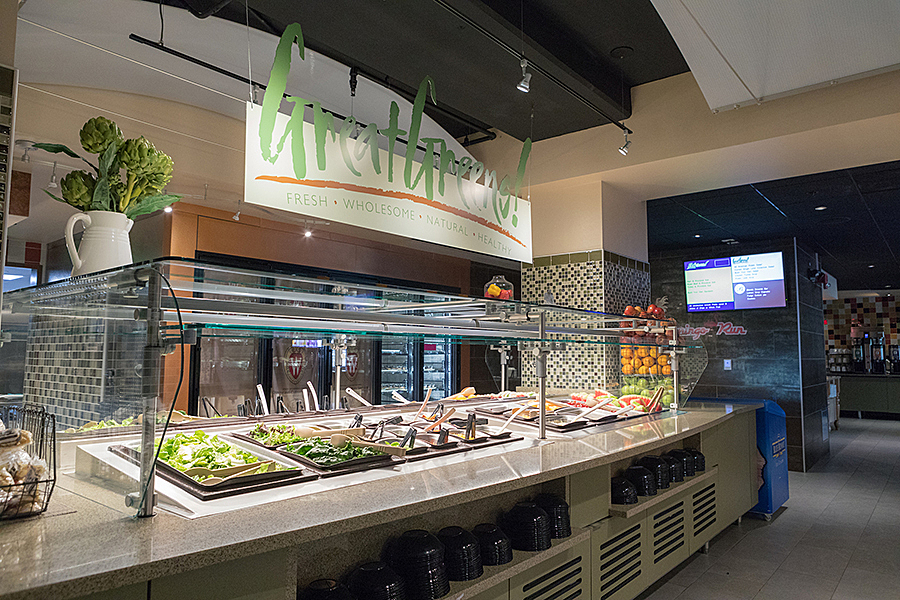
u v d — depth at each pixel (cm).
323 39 317
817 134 370
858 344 1288
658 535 298
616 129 445
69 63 274
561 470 203
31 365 151
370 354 561
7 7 172
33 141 279
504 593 194
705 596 304
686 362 407
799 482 595
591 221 480
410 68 351
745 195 541
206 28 280
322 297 179
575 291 486
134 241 432
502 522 218
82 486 140
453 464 204
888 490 556
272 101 273
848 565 350
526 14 319
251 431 228
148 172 167
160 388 129
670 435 290
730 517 396
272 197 273
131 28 267
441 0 279
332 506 147
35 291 151
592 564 242
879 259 866
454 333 234
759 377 717
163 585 111
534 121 441
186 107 338
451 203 378
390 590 158
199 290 158
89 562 104
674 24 269
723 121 397
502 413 316
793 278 711
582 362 409
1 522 124
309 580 169
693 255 787
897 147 394
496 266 716
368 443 214
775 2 252
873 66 312
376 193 326
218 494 149
